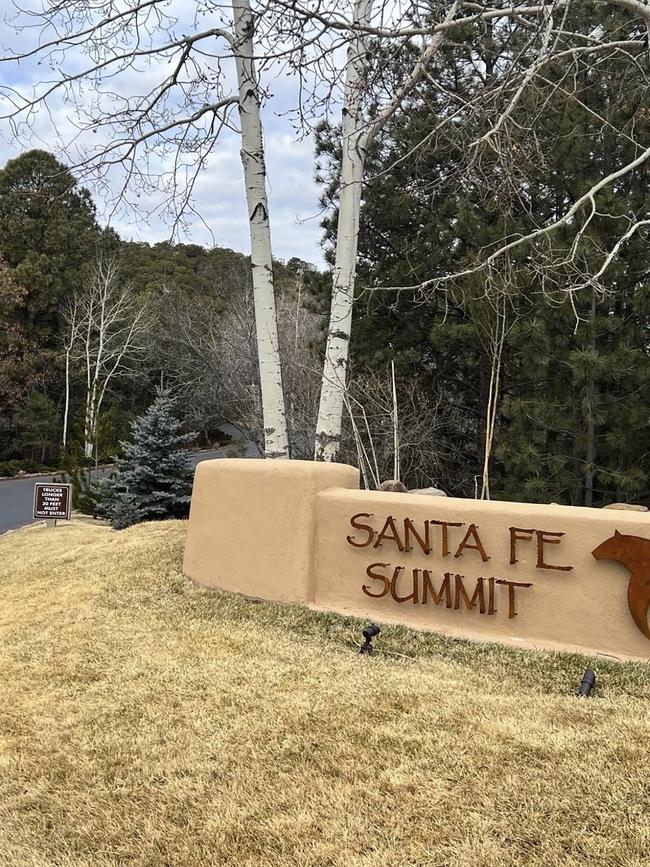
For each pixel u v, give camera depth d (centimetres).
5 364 3197
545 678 450
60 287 3347
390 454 1223
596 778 318
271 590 615
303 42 600
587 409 931
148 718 411
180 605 618
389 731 372
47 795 340
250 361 2488
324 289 1319
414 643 515
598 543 483
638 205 946
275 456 773
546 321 936
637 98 889
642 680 439
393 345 1250
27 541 1202
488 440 908
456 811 301
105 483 1402
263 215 768
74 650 530
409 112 1038
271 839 291
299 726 386
